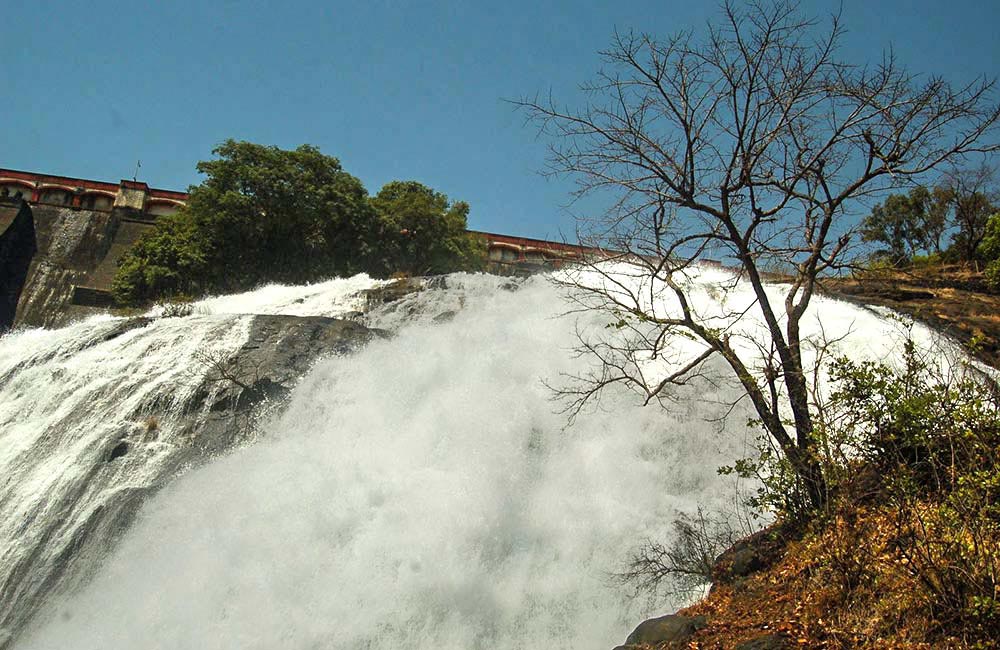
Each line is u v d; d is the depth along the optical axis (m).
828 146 11.84
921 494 9.73
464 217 51.62
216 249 45.31
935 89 11.42
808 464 10.62
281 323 22.80
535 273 27.78
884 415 10.18
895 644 8.10
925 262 36.25
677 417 16.81
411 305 26.39
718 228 12.30
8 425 22.38
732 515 13.73
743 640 8.98
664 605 11.87
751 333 21.28
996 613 7.73
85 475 18.53
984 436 9.19
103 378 22.39
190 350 22.44
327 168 48.31
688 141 12.13
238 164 46.41
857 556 9.12
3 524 18.30
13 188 66.38
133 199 63.59
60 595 16.06
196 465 18.20
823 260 12.01
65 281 56.50
